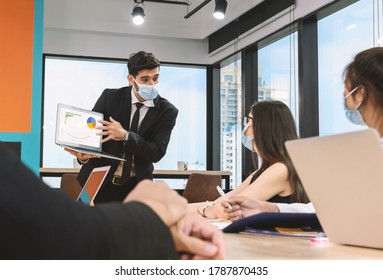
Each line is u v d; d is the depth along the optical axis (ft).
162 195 1.77
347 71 3.73
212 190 13.94
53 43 21.71
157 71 8.54
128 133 7.75
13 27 11.71
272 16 18.19
